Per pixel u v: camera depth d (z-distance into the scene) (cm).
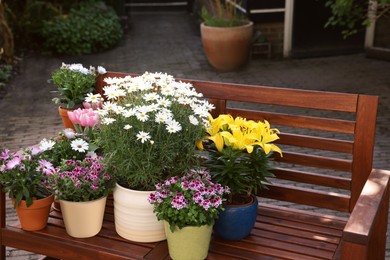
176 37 1054
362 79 787
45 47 948
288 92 289
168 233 248
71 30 939
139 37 1061
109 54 943
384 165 513
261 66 871
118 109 258
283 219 288
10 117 650
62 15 1002
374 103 273
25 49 959
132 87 271
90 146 284
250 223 265
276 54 923
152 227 261
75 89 344
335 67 855
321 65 870
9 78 805
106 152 273
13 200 267
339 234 272
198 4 1118
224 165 270
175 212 239
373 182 257
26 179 262
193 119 259
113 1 1105
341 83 771
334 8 768
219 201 244
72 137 295
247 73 832
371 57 899
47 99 715
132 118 260
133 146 258
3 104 696
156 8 1312
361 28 916
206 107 273
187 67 862
